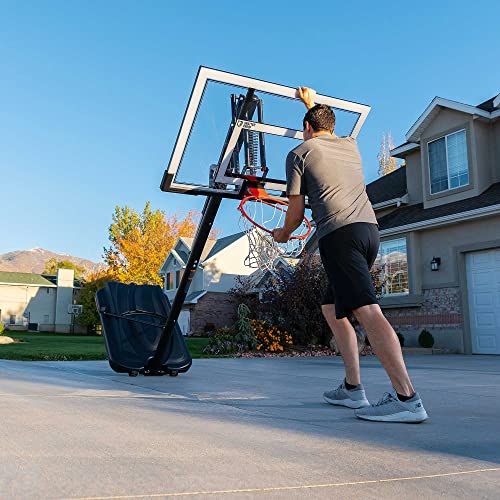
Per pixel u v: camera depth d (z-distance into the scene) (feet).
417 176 49.37
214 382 15.34
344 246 8.82
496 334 38.96
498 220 38.88
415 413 8.38
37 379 14.47
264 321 41.37
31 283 128.98
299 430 7.57
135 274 111.96
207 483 4.75
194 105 12.65
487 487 4.84
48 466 5.20
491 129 43.52
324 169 9.15
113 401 10.23
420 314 44.45
